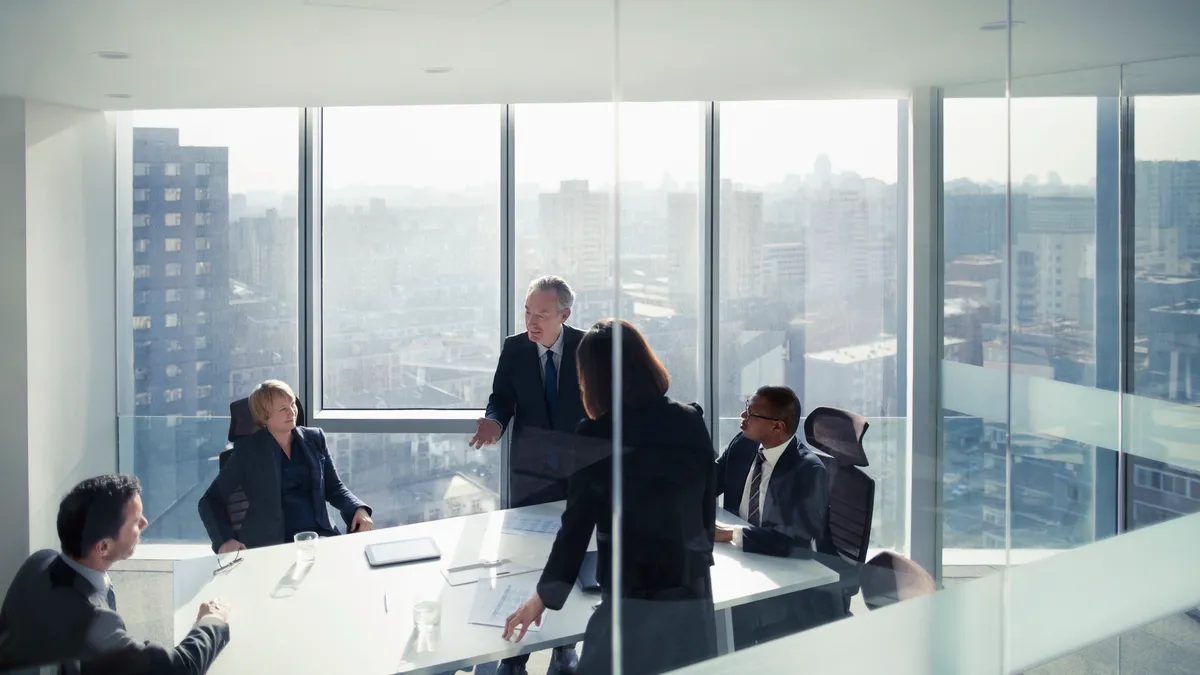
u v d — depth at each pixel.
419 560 1.84
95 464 2.14
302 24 2.11
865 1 2.06
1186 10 2.52
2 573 1.63
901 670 2.12
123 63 2.27
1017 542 2.35
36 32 1.96
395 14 2.04
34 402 1.93
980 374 2.25
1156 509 2.62
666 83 1.89
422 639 1.66
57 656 1.56
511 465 1.69
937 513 2.15
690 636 1.73
